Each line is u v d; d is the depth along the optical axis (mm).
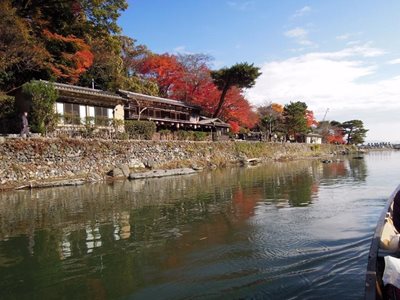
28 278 7539
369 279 4441
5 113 25453
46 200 16578
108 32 39250
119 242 9898
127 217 12867
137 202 15859
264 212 13406
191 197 17156
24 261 8547
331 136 99312
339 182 23172
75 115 28219
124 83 43875
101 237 10414
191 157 36438
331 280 6762
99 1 34500
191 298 6395
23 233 10953
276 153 56406
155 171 28406
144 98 38812
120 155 28266
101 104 30828
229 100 51438
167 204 15336
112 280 7320
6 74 27359
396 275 4316
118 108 33375
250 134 60625
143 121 33969
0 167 20359
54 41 32625
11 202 16203
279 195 17625
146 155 30859
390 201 7555
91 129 27641
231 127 51562
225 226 11367
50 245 9734
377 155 80812
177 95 53500
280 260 8023
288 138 75938
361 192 18250
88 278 7465
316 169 34906
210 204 15281
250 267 7691
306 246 8961
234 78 48062
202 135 42062
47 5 32438
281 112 75500
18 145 21484
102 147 26875
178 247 9336
